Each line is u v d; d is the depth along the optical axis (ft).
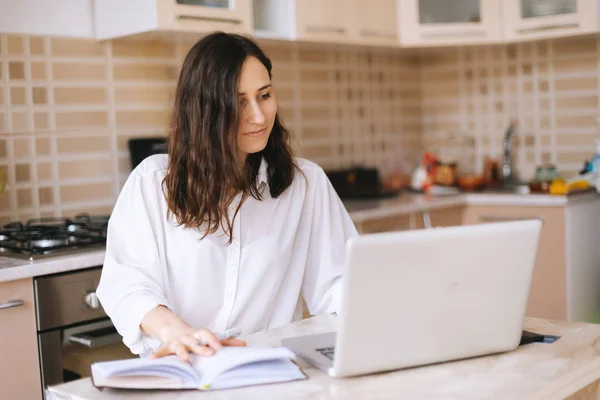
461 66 13.06
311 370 4.05
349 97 12.31
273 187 5.72
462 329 4.05
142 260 5.21
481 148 13.00
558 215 10.44
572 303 10.49
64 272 7.11
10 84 8.39
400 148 13.12
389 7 11.03
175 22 8.36
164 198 5.42
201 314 5.56
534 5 10.97
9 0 8.36
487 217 11.12
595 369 4.06
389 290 3.77
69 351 7.11
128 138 9.43
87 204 9.10
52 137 8.75
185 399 3.67
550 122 12.23
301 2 9.78
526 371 3.97
